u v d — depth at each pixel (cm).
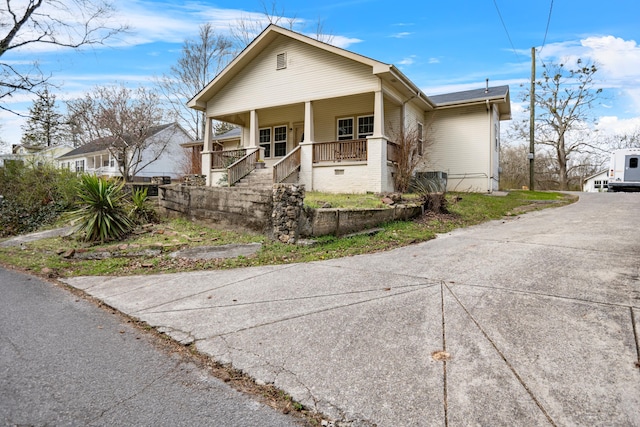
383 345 272
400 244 633
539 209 1046
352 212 711
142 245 677
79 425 196
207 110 1469
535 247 542
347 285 419
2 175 1098
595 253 486
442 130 1505
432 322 305
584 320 291
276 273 493
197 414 204
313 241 634
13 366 261
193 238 731
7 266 611
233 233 758
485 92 1595
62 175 1096
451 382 222
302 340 288
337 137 1433
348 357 259
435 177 1323
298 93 1255
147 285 473
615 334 267
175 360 269
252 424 195
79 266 592
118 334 319
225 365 258
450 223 815
